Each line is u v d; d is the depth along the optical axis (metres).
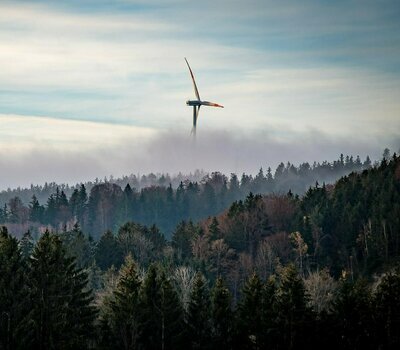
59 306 101.12
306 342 108.50
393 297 111.38
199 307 111.69
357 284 120.62
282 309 109.25
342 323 111.06
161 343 106.50
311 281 144.50
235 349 109.06
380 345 110.56
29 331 96.00
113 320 107.06
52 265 101.38
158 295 108.94
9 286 97.44
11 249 100.12
